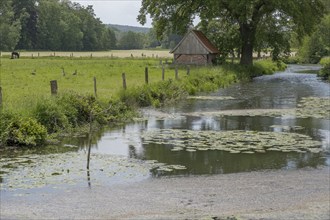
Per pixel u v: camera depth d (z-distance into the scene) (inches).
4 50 4783.5
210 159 524.1
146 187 419.8
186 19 2074.3
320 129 716.0
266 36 2022.6
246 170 480.1
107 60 2711.6
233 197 394.3
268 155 543.8
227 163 506.9
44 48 5684.1
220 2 1918.1
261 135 659.4
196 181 439.8
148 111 906.1
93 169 476.1
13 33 4788.4
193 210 363.3
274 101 1087.0
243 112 904.9
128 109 856.3
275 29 2043.6
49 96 720.3
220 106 997.8
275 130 706.8
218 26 2208.4
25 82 1226.0
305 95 1213.1
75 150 566.3
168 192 406.3
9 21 4968.0
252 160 520.4
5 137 573.6
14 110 617.9
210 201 384.2
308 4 1946.4
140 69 1855.3
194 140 626.2
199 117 839.1
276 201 386.0
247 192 408.2
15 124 593.3
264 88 1421.0
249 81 1716.3
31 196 390.9
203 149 572.4
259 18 2006.6
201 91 1318.9
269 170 480.1
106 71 1718.8
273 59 2155.5
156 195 397.7
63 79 1343.5
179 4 2070.6
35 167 479.2
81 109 723.4
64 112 688.4
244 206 373.4
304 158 530.6
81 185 422.9
